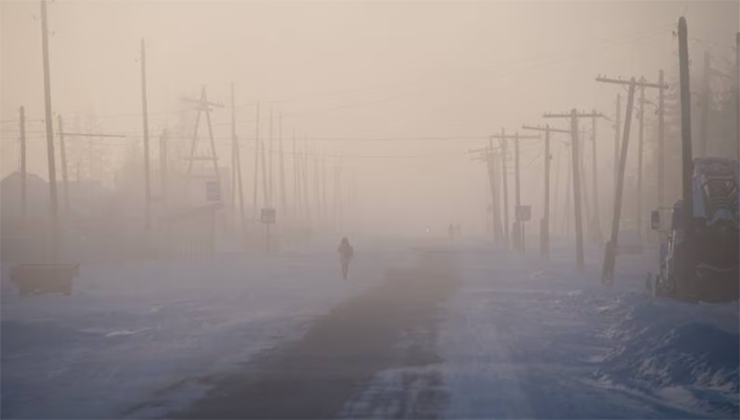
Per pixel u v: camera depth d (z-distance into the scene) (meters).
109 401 28.91
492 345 43.06
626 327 47.81
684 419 26.48
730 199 65.88
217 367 36.22
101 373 34.69
